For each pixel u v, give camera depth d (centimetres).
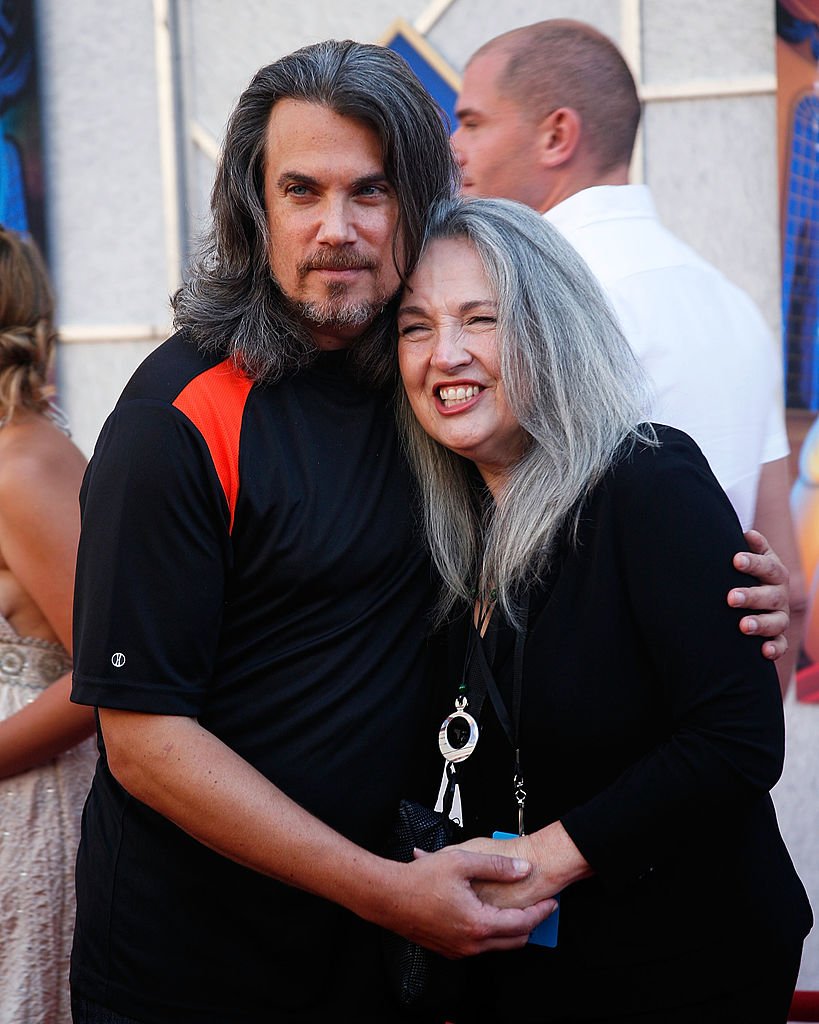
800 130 284
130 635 159
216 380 168
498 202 179
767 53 289
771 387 246
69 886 211
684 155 293
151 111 315
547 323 170
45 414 213
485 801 174
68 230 320
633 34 292
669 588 159
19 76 317
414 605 178
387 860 162
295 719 168
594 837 159
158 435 161
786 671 260
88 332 320
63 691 201
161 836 170
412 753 175
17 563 202
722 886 167
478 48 300
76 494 204
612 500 164
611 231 241
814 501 280
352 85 162
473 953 161
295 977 170
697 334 233
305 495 168
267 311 172
